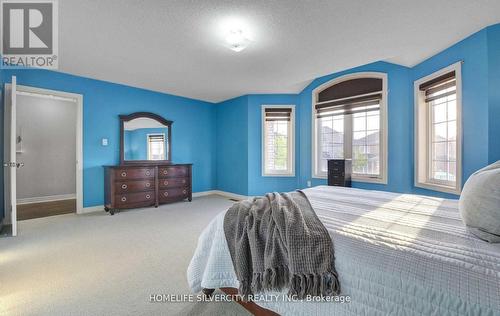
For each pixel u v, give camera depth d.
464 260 0.81
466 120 2.57
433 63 3.02
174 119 5.07
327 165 4.23
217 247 1.48
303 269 1.05
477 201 0.97
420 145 3.31
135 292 1.67
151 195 4.23
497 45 2.30
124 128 4.30
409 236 1.03
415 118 3.36
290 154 5.02
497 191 0.92
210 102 5.72
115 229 3.03
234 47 2.60
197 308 1.50
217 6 1.97
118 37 2.49
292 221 1.21
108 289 1.70
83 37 2.49
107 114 4.13
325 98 4.44
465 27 2.33
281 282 1.16
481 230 0.97
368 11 2.04
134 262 2.12
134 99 4.46
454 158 2.92
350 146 4.13
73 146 5.38
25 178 4.78
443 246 0.91
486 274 0.75
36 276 1.88
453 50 2.71
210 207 4.29
